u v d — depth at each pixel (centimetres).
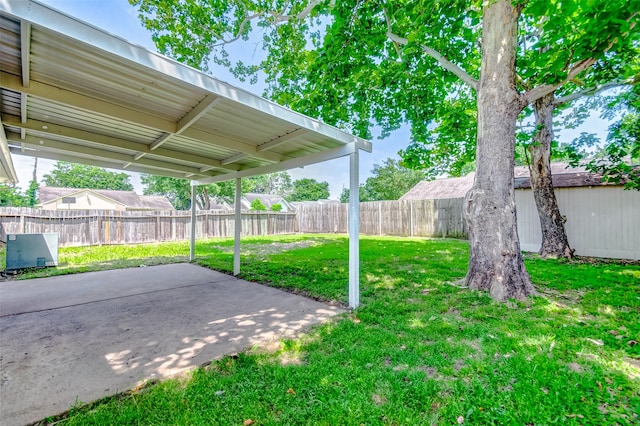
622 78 600
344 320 320
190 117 313
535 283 448
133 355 245
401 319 315
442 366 218
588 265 596
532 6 328
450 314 329
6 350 255
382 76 611
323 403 177
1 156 403
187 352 250
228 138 399
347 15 476
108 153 479
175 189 2244
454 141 815
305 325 308
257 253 853
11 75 240
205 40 757
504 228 400
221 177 628
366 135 716
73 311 361
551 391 184
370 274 541
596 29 320
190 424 161
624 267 574
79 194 2003
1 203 2431
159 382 204
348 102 673
